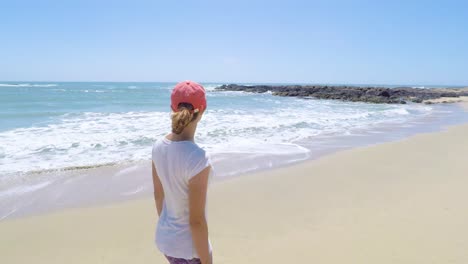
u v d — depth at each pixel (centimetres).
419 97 4409
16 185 610
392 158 829
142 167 732
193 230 171
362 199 538
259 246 390
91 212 499
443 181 623
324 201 534
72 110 1905
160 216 189
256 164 771
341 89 5006
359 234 412
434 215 461
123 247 396
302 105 2781
